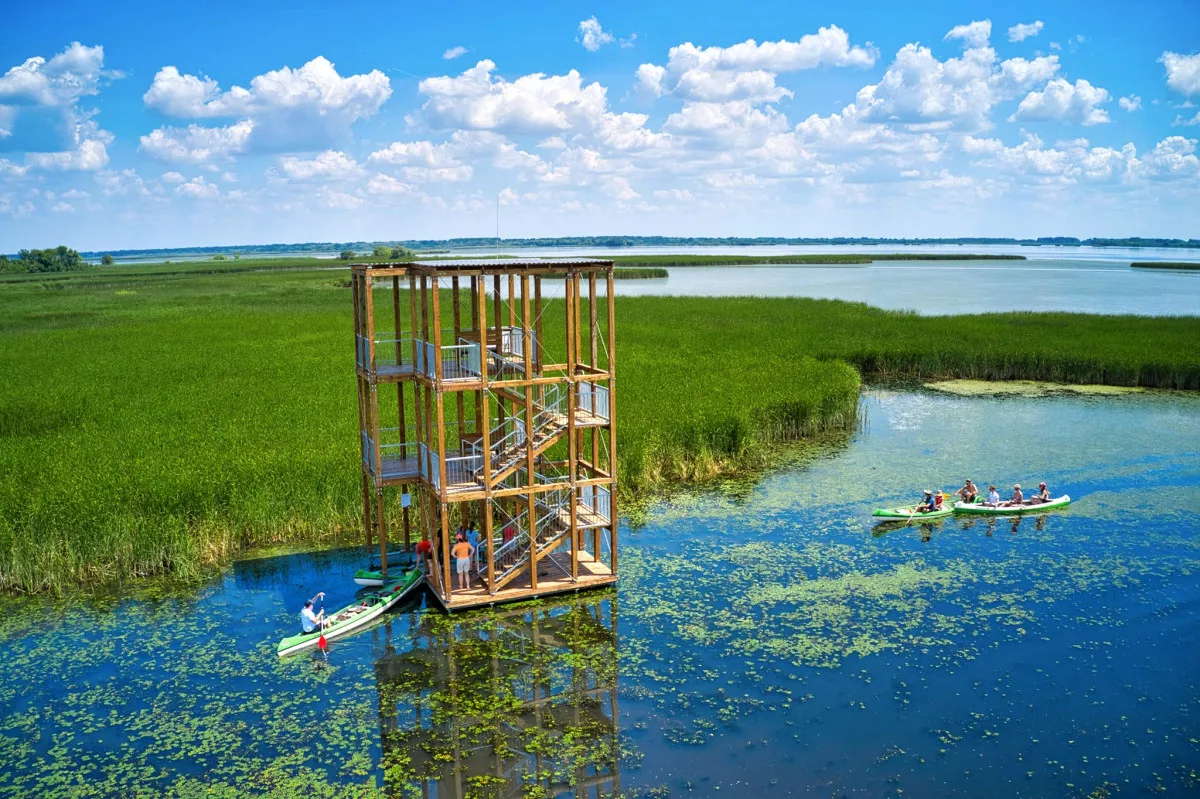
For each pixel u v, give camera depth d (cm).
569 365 2586
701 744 1917
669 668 2253
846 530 3247
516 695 2144
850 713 2025
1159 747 1881
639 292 13975
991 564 2905
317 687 2194
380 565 2833
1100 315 8506
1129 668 2214
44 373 5806
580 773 1822
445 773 1841
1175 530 3181
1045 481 3791
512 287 2792
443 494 2491
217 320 9094
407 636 2455
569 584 2689
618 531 3250
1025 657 2275
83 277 19475
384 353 5041
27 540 2806
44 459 3688
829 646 2352
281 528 3156
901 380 6262
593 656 2322
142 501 3102
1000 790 1739
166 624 2545
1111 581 2750
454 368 2686
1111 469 3947
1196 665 2225
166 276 19088
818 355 6412
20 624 2555
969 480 3503
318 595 2486
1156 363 5834
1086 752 1864
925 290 14462
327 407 4578
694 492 3712
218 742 1962
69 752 1928
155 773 1850
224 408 4612
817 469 4031
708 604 2625
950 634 2411
